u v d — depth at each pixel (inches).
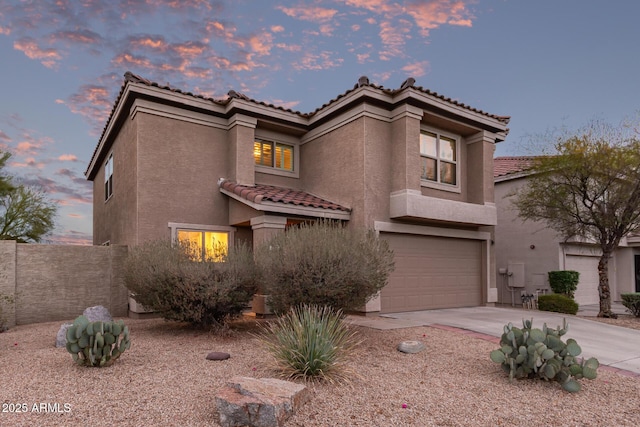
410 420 169.6
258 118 494.6
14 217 787.4
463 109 495.5
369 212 444.8
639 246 748.6
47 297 414.6
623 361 280.4
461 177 538.6
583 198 489.4
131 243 437.4
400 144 457.7
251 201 416.5
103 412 166.9
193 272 310.5
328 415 170.7
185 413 167.8
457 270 531.5
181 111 461.1
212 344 290.4
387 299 457.7
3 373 217.5
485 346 299.6
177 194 450.0
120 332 236.5
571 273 585.6
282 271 303.4
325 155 507.5
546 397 203.6
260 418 155.9
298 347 221.1
